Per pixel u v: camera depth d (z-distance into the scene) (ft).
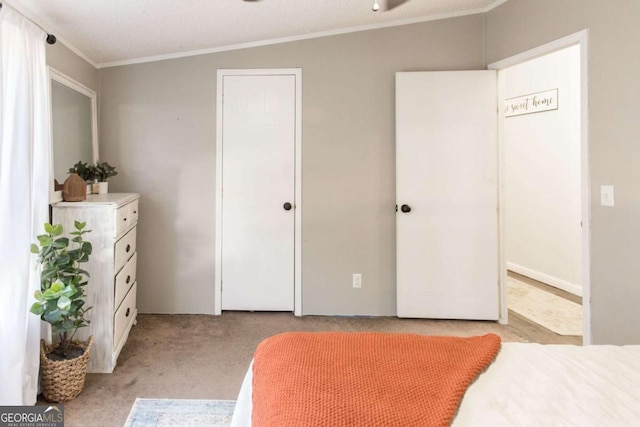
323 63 9.57
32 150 5.61
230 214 9.77
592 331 6.79
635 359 3.59
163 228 9.72
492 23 9.14
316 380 3.11
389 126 9.61
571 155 11.96
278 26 8.67
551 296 11.54
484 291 9.31
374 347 3.75
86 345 6.60
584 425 2.62
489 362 3.48
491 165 9.20
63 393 5.91
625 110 6.19
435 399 2.87
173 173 9.67
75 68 8.21
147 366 7.13
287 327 9.09
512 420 2.68
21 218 5.35
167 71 9.55
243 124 9.66
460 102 9.20
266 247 9.81
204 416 5.64
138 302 9.75
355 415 2.66
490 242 9.27
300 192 9.71
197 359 7.43
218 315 9.78
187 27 8.00
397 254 9.50
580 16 6.89
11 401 5.14
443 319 9.51
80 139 8.41
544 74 12.87
